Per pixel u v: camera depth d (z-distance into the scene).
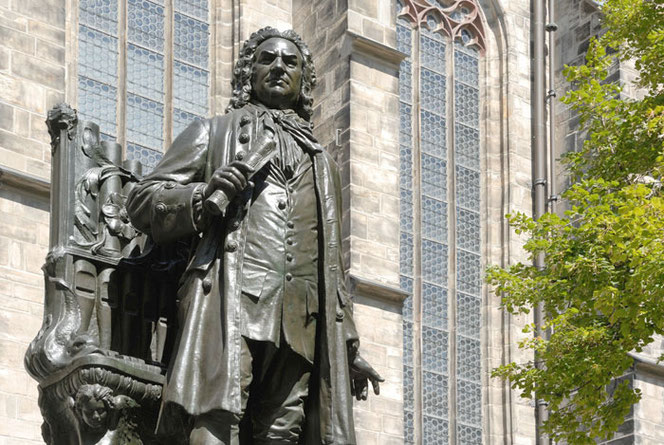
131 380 7.20
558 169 35.62
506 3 36.66
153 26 30.22
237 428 7.11
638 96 33.00
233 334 7.06
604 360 19.28
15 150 25.36
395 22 31.62
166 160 7.64
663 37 20.34
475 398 33.19
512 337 33.56
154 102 29.81
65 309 7.58
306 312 7.46
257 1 31.28
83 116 28.61
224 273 7.19
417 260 33.50
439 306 33.47
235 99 8.03
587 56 21.73
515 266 21.72
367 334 28.72
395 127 30.88
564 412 20.31
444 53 35.72
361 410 28.11
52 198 7.88
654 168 20.14
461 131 35.38
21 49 26.03
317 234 7.66
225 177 7.15
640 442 30.20
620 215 18.58
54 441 7.43
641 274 17.58
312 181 7.77
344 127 30.33
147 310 7.86
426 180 34.38
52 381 7.29
